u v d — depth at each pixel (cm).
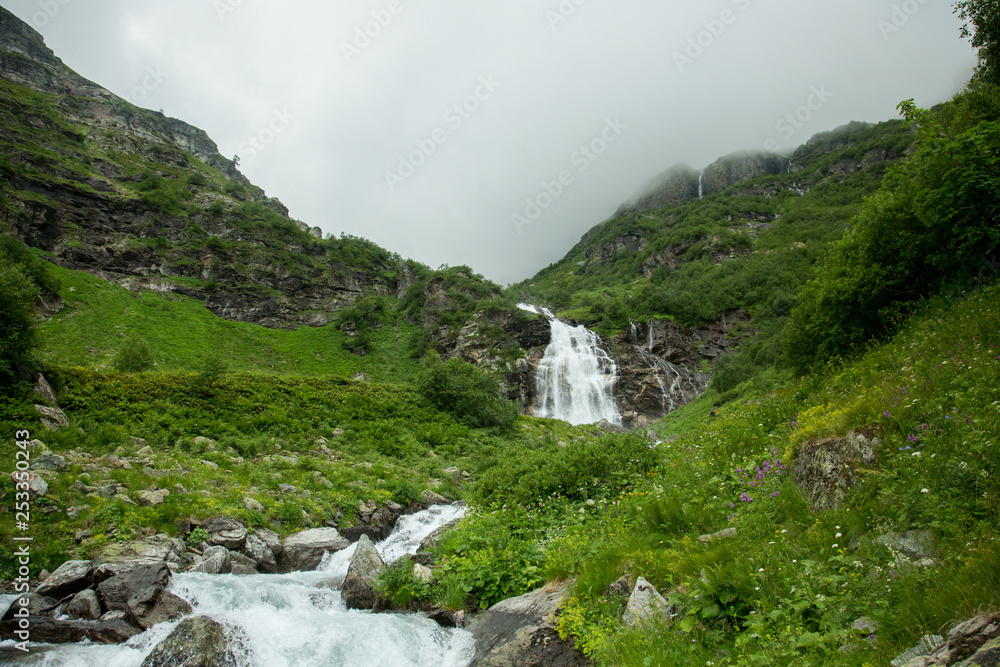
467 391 3747
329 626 721
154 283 8188
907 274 1480
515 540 944
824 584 471
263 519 1286
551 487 1227
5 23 13388
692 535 723
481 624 721
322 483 1712
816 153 18200
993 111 1412
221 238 10088
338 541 1267
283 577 1014
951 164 1267
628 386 7288
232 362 6956
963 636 320
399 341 9481
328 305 10288
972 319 957
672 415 4759
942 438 574
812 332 1892
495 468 1502
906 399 684
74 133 10612
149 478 1334
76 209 8544
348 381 3569
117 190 9650
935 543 471
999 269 1181
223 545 1095
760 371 4009
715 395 4288
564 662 565
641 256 16175
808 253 9875
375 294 11475
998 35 1545
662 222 18562
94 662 615
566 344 8150
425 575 852
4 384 1738
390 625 727
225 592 823
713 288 10056
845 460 676
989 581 366
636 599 572
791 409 1195
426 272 12444
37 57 13538
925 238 1407
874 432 667
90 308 6656
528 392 7431
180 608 734
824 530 579
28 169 8600
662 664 458
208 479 1514
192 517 1153
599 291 14888
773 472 805
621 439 1376
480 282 11288
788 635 424
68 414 1886
